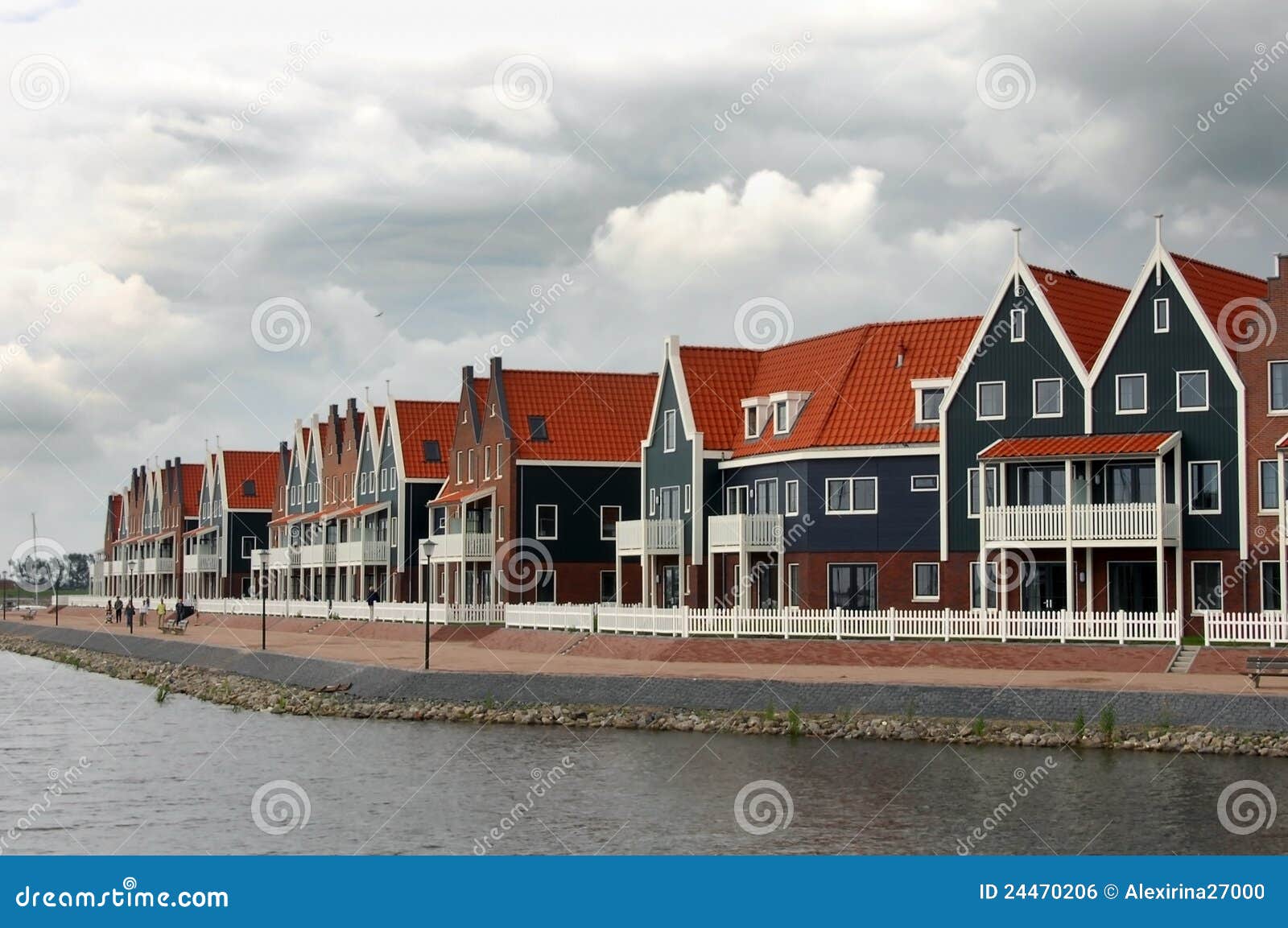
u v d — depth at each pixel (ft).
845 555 193.36
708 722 145.07
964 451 184.96
